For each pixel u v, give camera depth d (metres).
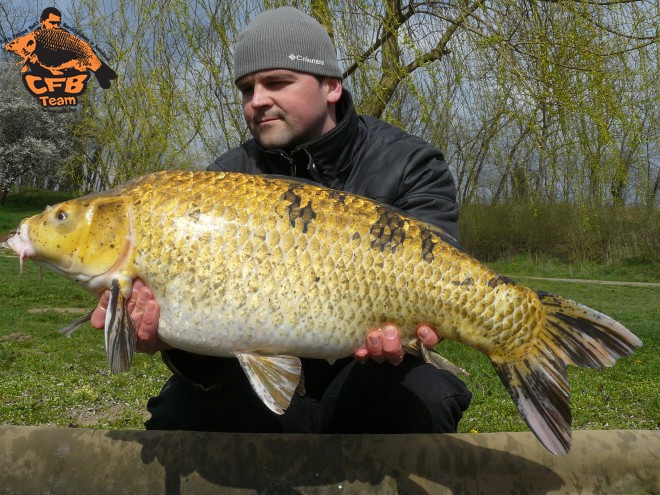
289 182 1.00
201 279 0.96
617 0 3.11
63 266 0.98
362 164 1.33
